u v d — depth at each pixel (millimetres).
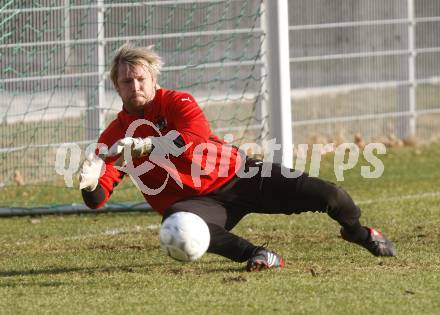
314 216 32000
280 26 32125
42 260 25141
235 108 47875
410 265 22875
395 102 53406
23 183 39531
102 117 38812
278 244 26828
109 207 34062
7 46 36656
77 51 38781
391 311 18266
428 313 18125
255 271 21797
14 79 37719
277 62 32156
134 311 18609
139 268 23469
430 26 54875
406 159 47688
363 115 52438
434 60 55812
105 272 23031
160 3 39969
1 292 20656
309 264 23250
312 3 51781
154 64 20375
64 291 20609
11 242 28703
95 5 37156
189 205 20438
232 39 44188
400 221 30609
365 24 52250
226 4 43688
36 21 37625
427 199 35406
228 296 19656
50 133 39938
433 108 57594
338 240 27094
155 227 30891
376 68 53000
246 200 20984
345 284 20578
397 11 52750
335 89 52688
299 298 19344
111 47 39469
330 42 52344
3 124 38969
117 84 20375
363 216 31797
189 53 43656
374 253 22875
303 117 52812
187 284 21000
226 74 47781
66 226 31625
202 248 19859
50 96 38812
